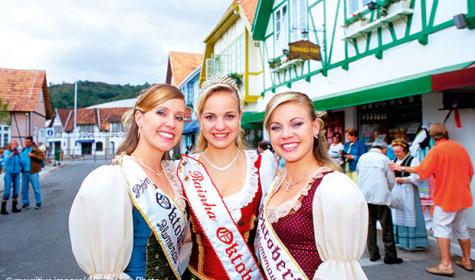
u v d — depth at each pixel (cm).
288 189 167
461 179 365
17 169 747
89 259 140
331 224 138
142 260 155
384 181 406
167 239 160
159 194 162
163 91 165
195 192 182
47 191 1074
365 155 425
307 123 160
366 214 140
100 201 139
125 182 152
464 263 384
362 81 677
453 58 495
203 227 175
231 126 188
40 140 2683
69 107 7688
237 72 1226
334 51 757
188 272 185
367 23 644
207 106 188
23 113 2319
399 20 585
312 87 843
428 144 543
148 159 170
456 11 489
